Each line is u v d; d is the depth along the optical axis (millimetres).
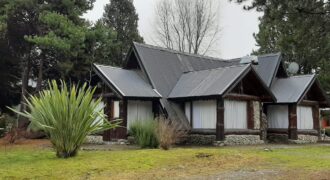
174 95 24172
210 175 10742
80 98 14016
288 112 26281
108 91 24203
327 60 13023
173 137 17219
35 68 36500
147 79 25234
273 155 15273
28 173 10820
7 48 34094
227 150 15938
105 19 45219
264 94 24438
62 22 30812
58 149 13938
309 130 27375
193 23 52219
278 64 28719
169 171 11398
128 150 17062
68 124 13688
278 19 12250
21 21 33656
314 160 13859
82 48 32969
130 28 44688
